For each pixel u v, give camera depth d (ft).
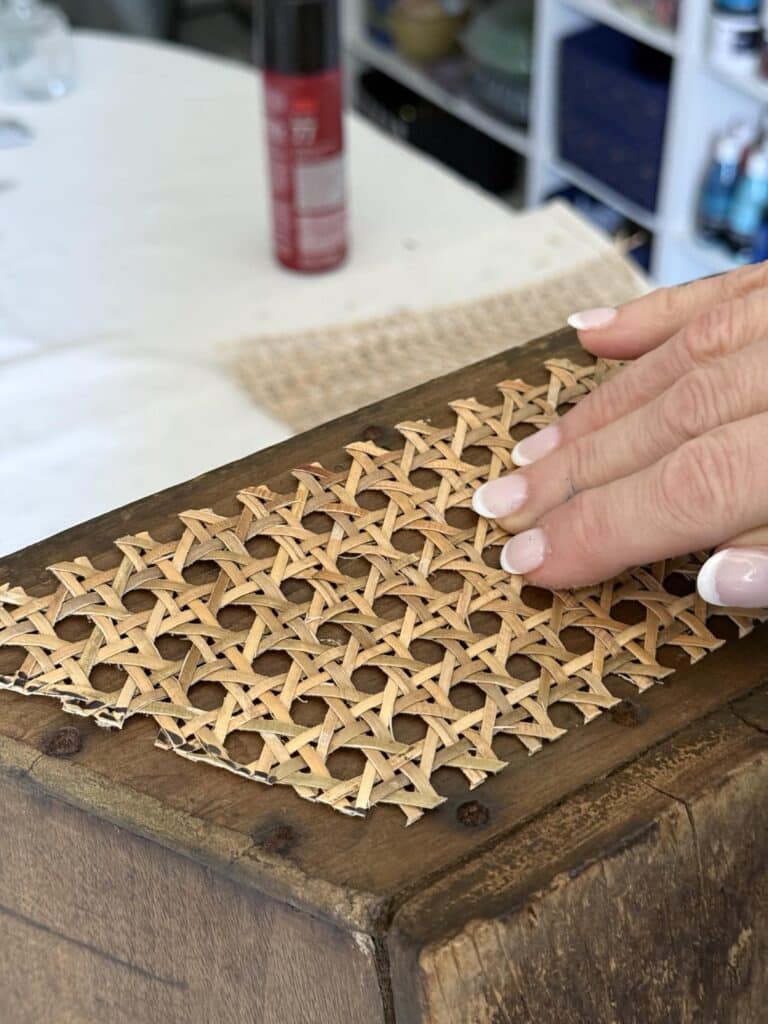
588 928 1.06
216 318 2.31
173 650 1.22
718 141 4.28
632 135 4.53
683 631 1.27
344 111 2.31
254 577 1.29
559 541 1.27
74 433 1.96
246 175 2.77
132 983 1.26
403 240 2.54
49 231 2.56
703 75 4.10
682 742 1.15
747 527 1.20
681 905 1.12
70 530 1.35
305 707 1.17
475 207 2.65
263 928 1.07
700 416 1.28
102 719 1.16
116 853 1.14
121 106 3.04
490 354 2.10
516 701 1.18
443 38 5.62
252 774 1.11
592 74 4.58
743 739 1.15
